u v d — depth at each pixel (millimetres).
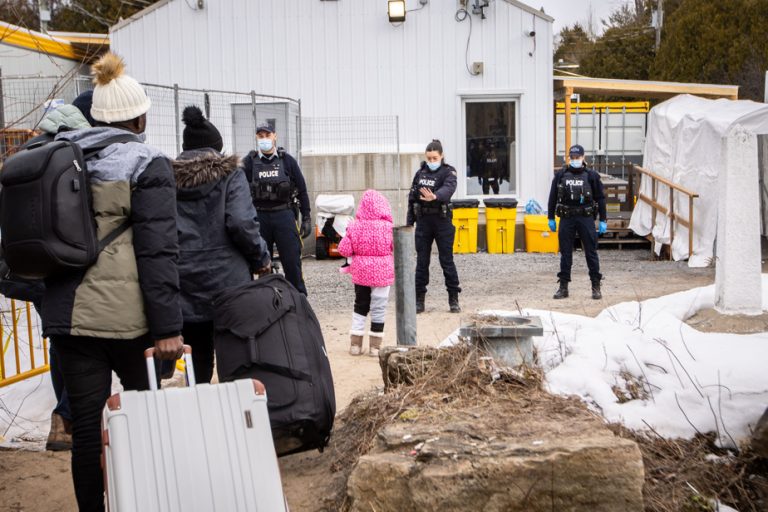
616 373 5102
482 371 4730
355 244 7895
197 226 4941
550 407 4309
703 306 7277
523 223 18609
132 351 3898
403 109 18672
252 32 18531
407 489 3676
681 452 4543
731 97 19609
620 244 18719
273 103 17688
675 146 16484
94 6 22750
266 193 9328
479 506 3613
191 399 3291
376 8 18484
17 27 6168
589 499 3619
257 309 4605
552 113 18688
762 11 31062
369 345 8297
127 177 3758
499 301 11500
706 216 15484
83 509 3818
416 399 4582
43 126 5035
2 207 3674
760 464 4473
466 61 18531
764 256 16250
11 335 7074
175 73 18562
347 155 17938
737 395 4812
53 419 5363
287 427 4430
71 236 3609
